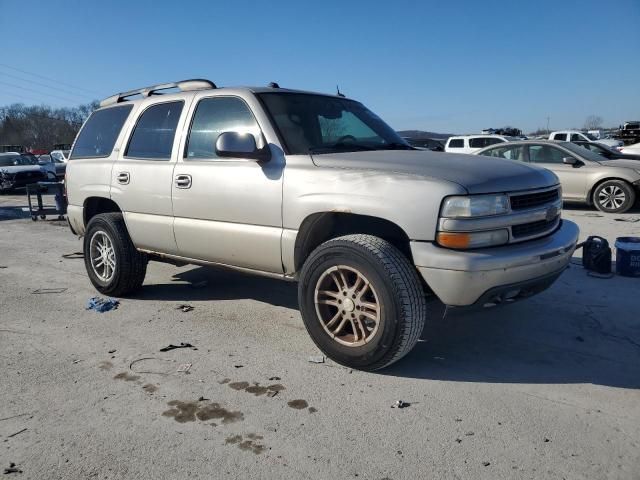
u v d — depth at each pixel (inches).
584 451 106.9
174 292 221.6
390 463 104.1
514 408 124.0
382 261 132.6
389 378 139.9
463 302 130.0
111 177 205.6
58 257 310.3
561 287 215.3
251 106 166.9
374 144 177.2
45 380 141.1
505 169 144.3
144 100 205.3
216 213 170.1
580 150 463.2
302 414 122.6
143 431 116.5
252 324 181.8
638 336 166.1
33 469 103.8
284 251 155.5
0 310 203.0
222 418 121.4
